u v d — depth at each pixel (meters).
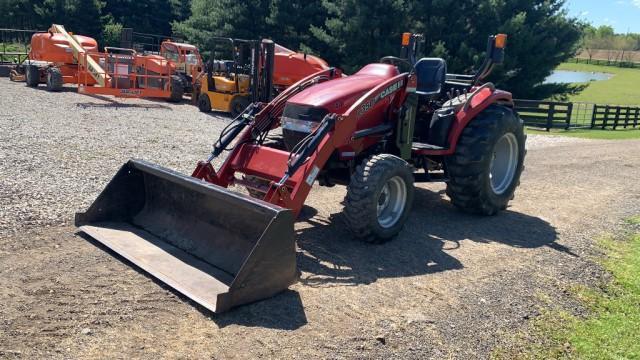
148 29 48.72
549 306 4.66
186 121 14.45
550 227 6.95
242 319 4.05
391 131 6.33
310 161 5.30
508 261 5.62
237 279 4.14
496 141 6.87
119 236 5.34
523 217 7.37
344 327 4.05
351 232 5.74
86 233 5.38
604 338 4.20
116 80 17.39
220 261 4.84
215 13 29.95
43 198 6.61
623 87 53.41
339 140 5.53
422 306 4.47
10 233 5.44
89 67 17.58
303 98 5.98
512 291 4.89
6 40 40.69
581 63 106.56
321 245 5.73
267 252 4.27
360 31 25.02
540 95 27.62
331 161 6.10
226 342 3.74
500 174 7.47
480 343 3.99
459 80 8.14
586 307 4.71
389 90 6.05
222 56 29.50
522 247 6.09
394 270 5.17
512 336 4.12
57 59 20.20
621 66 100.50
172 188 5.46
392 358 3.71
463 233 6.48
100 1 46.44
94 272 4.66
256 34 29.59
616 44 126.12
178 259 4.92
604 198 8.71
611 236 6.70
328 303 4.41
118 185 5.70
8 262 4.77
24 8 43.16
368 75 6.54
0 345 3.51
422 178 6.80
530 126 22.39
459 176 6.85
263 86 8.52
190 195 5.29
